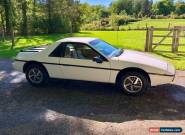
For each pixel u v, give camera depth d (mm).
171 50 14266
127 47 16281
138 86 6977
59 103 6637
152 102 6609
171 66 7254
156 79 6836
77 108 6289
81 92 7441
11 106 6488
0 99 7008
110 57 7141
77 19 33906
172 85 7961
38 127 5270
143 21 59000
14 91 7660
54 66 7664
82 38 8062
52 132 5039
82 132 5016
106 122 5488
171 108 6219
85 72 7328
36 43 20641
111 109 6199
